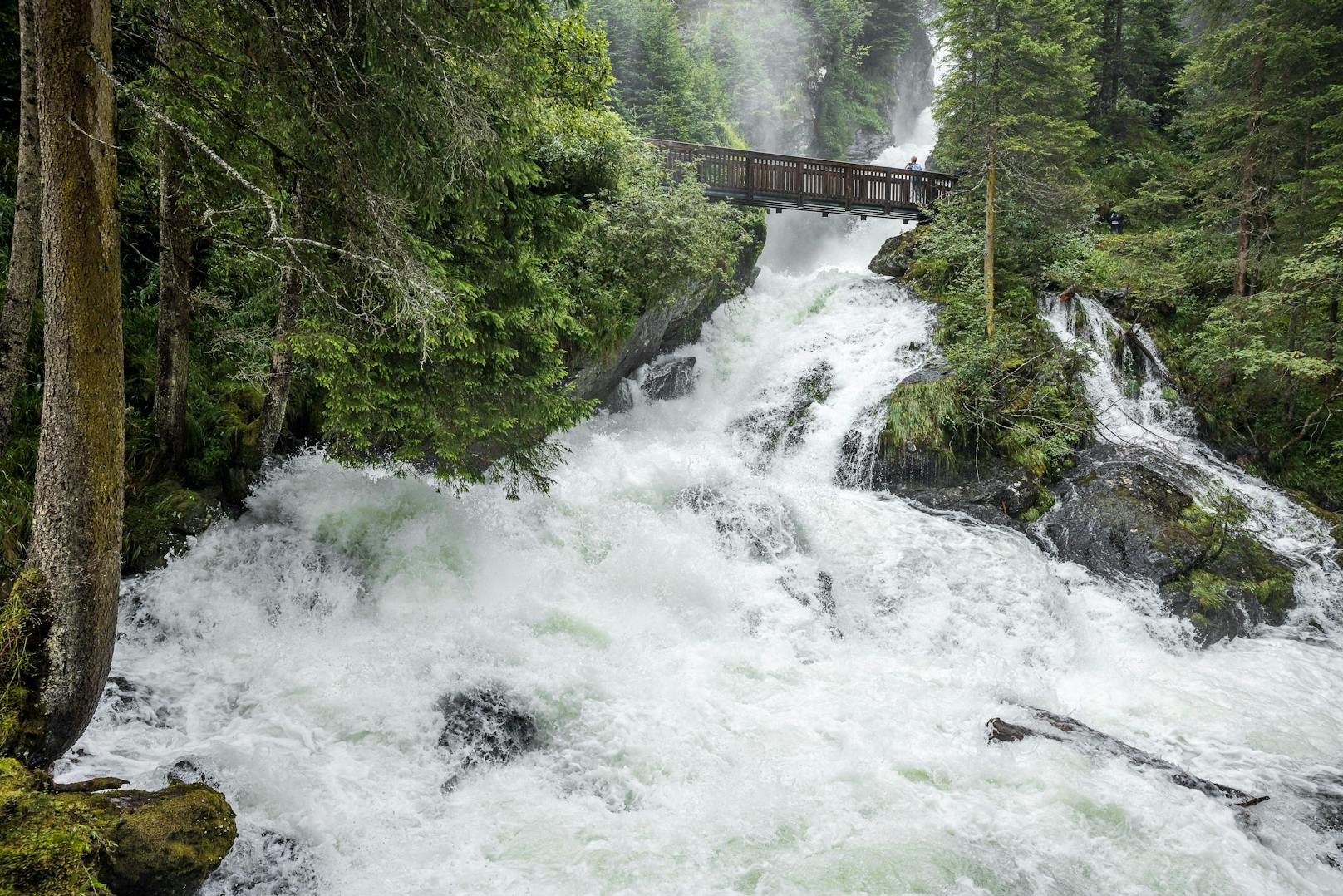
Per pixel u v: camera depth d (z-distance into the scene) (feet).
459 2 20.03
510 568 30.71
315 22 19.83
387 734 21.29
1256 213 56.54
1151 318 57.57
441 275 22.72
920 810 20.42
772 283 68.95
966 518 40.60
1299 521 42.11
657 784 21.22
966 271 57.98
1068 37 69.56
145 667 22.12
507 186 26.07
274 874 16.49
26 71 17.28
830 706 25.75
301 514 28.40
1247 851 19.63
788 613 31.45
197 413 29.12
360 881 16.90
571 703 24.08
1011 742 23.98
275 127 21.09
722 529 36.09
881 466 44.70
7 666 15.40
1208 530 38.04
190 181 22.84
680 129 99.45
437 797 20.04
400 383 25.45
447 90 19.70
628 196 46.21
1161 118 95.35
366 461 31.19
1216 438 51.57
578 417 31.35
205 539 26.07
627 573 31.86
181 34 19.56
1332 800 23.16
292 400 31.86
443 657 24.84
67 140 14.66
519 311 27.37
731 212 60.13
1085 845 19.39
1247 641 35.09
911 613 33.50
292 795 18.39
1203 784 22.31
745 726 24.18
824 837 19.12
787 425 50.14
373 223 20.70
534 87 22.79
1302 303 51.16
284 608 25.96
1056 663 31.58
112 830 13.84
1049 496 42.09
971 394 45.65
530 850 18.29
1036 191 57.47
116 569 16.44
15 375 18.58
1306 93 56.80
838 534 38.27
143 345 30.17
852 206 69.87
